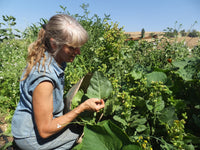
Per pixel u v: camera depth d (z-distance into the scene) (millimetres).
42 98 1382
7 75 3197
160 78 2178
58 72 1494
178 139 1636
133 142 1427
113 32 2861
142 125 1731
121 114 1757
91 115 1840
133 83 2395
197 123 1885
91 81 1928
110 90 1932
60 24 1403
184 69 2504
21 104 1603
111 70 2701
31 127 1585
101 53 2850
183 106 2008
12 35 4266
